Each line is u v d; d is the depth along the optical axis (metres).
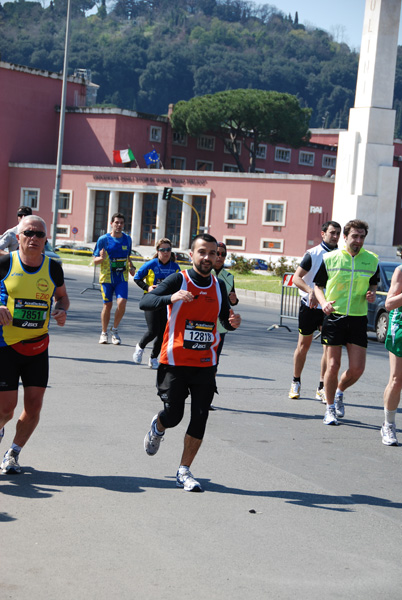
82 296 28.12
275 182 69.75
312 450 8.84
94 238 78.69
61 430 8.91
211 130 87.44
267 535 5.97
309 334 11.72
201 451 8.44
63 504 6.41
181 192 74.31
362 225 10.14
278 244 69.62
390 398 9.30
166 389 7.10
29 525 5.88
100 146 81.56
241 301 33.84
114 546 5.56
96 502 6.50
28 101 81.44
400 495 7.28
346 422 10.55
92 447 8.26
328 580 5.19
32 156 82.25
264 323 24.06
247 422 10.12
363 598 4.94
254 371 14.40
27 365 7.03
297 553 5.64
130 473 7.40
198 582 5.03
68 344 16.03
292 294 25.59
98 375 12.67
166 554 5.46
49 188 79.19
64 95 51.03
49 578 4.96
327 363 10.33
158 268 14.06
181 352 7.02
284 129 87.00
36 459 7.68
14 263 6.80
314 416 10.79
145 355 15.21
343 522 6.40
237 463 8.03
